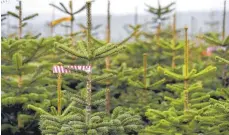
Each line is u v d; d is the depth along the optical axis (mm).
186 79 8172
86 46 7555
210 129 7652
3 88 9375
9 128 9266
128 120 7453
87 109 7250
